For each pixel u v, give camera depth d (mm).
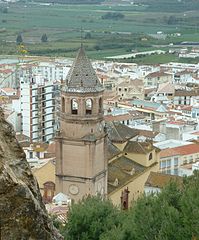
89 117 148375
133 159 176500
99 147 151125
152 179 166750
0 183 32406
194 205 62344
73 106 151750
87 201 92250
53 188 154000
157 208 69812
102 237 77500
